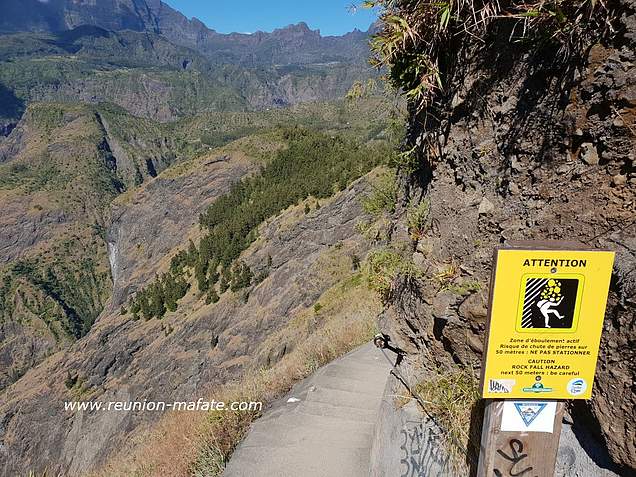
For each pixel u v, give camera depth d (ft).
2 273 542.98
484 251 8.10
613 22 5.68
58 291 544.21
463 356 8.63
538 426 5.68
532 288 5.27
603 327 5.72
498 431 5.71
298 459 15.31
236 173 378.94
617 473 5.78
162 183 407.44
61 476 27.86
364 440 15.92
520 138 7.34
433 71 8.66
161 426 33.17
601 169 6.03
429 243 9.49
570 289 5.26
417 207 10.29
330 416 17.89
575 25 6.05
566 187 6.56
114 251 441.68
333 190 228.43
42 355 476.13
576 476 6.39
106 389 249.14
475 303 8.08
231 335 198.49
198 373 200.64
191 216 381.60
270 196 285.64
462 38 8.57
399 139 12.74
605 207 5.94
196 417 25.31
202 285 271.08
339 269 161.79
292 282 193.98
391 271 11.08
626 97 5.52
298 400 20.06
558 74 6.61
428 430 9.06
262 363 101.35
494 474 5.83
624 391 5.42
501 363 5.46
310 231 212.23
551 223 6.77
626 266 5.43
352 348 26.04
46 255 588.50
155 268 363.35
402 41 8.68
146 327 271.28
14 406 269.85
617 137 5.73
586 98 6.13
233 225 281.95
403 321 10.41
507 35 7.54
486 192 8.17
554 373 5.47
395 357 12.85
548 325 5.34
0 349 472.85
